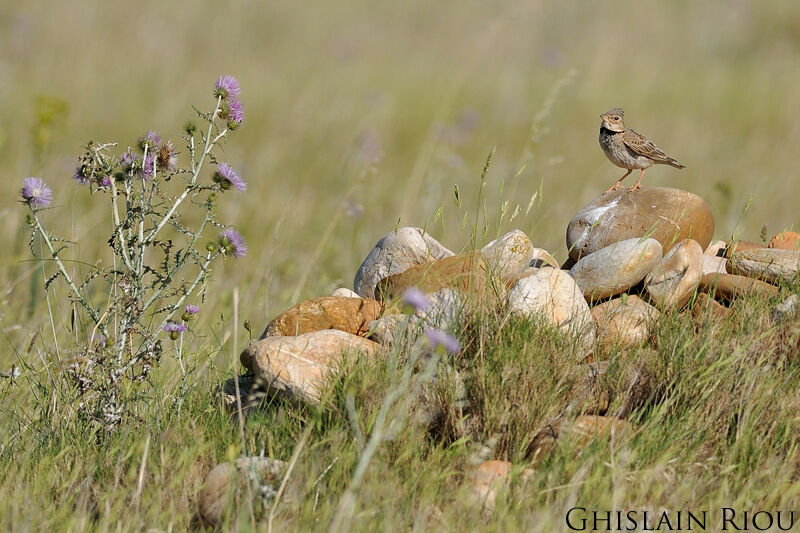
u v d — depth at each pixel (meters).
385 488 9.15
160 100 36.06
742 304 11.58
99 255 20.11
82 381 10.94
